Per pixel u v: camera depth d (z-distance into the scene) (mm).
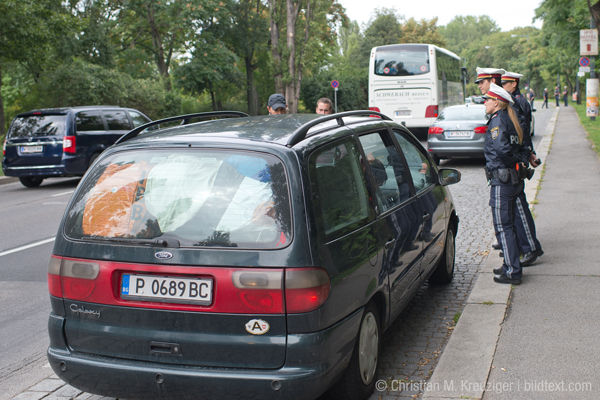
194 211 2842
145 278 2822
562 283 4977
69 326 2984
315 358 2658
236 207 2795
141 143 3166
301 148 2922
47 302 5512
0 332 4766
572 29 24266
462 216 8461
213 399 2729
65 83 28391
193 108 43844
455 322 4445
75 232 3020
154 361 2803
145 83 32344
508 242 5039
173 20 36438
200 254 2730
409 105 22859
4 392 3645
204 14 35656
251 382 2654
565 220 7301
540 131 21906
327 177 3016
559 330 4000
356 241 3064
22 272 6602
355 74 56188
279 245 2678
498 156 4941
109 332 2879
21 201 12180
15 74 32000
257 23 42281
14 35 22172
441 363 3582
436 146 14586
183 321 2752
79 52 32531
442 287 5336
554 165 12070
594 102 23938
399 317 4613
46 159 13703
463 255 6367
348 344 2914
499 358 3613
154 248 2807
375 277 3232
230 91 43875
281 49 37000
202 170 2938
